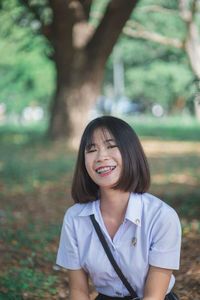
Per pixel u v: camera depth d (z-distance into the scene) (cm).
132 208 233
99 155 237
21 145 1817
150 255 233
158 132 2405
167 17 3106
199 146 1781
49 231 623
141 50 3984
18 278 414
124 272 237
